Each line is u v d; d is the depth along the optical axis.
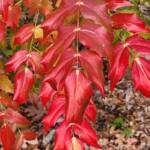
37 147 2.11
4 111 0.92
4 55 1.30
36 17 0.80
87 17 0.58
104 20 0.58
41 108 2.19
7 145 0.86
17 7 0.79
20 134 1.01
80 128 0.70
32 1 0.79
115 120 2.29
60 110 0.72
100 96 2.40
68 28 0.58
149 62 0.62
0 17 0.78
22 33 0.79
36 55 0.78
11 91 0.94
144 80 0.61
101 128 2.26
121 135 2.23
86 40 0.56
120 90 2.44
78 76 0.55
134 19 0.66
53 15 0.60
